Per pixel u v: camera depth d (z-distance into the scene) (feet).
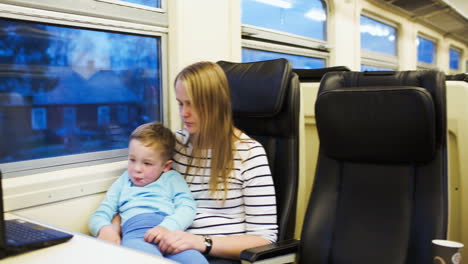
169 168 4.43
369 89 3.89
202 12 6.15
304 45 9.70
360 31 12.62
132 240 3.68
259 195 4.07
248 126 4.75
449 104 5.23
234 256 3.84
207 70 4.05
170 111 5.95
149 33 5.63
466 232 5.25
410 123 3.67
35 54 4.63
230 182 4.17
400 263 3.65
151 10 5.59
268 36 8.34
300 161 4.73
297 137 4.42
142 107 5.83
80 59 5.05
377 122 3.86
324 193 4.26
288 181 4.33
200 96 4.01
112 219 4.29
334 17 10.81
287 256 3.85
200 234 4.11
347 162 4.28
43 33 4.66
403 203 3.82
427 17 16.02
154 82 5.92
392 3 13.46
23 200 4.11
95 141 5.30
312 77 6.89
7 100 4.44
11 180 4.28
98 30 5.13
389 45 15.28
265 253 3.57
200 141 4.23
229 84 4.76
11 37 4.42
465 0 14.35
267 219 4.04
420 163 3.85
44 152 4.78
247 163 4.15
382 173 4.04
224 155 4.15
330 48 10.82
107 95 5.38
